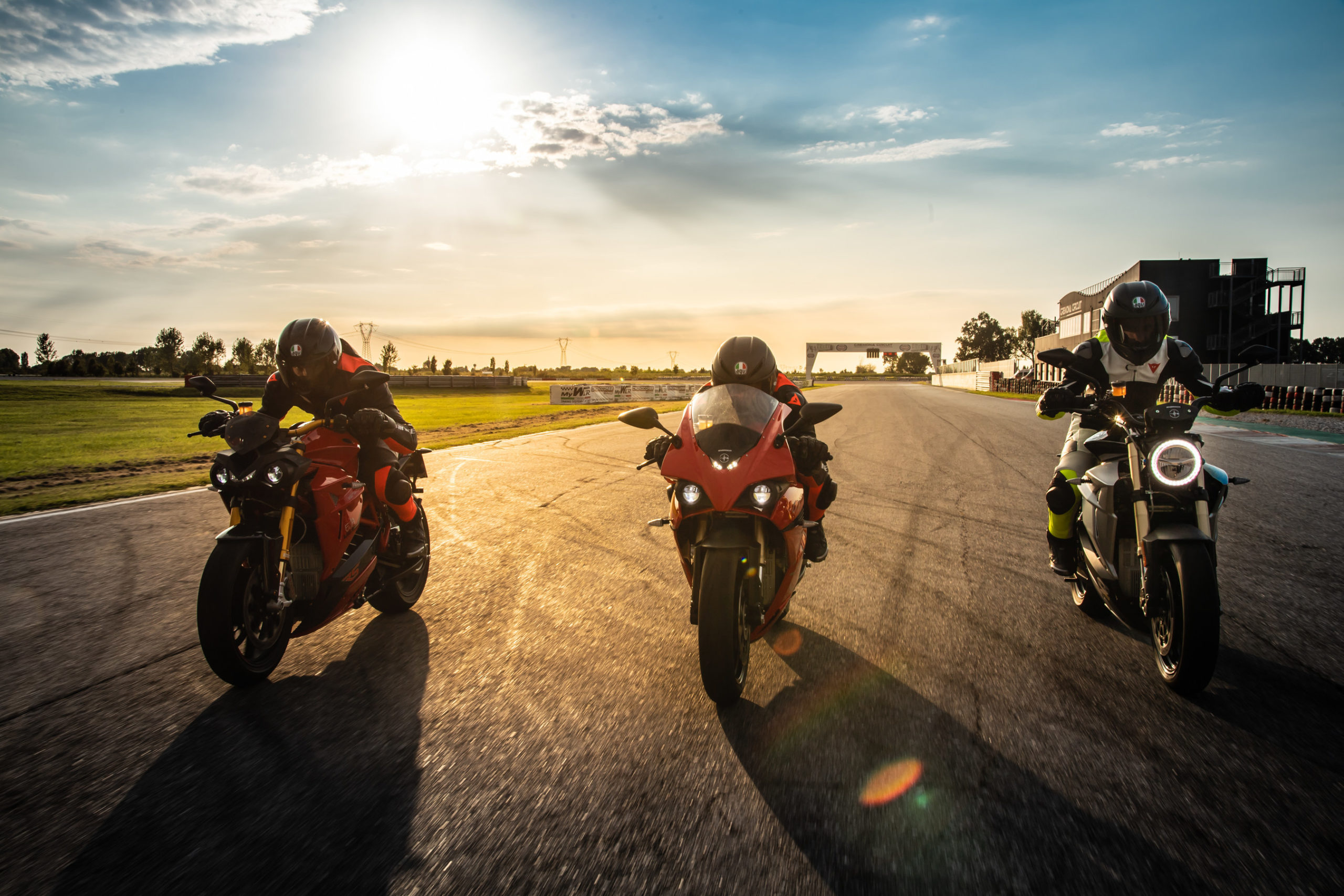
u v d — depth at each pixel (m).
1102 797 2.37
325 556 3.56
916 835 2.18
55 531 6.18
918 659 3.48
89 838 2.21
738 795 2.38
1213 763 2.56
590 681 3.26
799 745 2.69
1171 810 2.29
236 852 2.13
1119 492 3.46
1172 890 1.94
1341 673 3.30
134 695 3.17
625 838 2.17
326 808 2.34
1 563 5.22
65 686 3.26
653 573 4.90
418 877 2.01
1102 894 1.93
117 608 4.26
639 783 2.46
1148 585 3.17
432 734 2.81
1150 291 3.70
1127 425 3.43
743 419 3.48
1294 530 6.02
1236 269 45.47
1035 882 1.97
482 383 49.91
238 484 3.22
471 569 5.03
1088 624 3.95
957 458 10.91
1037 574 4.87
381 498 3.89
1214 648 2.88
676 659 3.49
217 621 3.05
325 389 3.98
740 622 3.09
